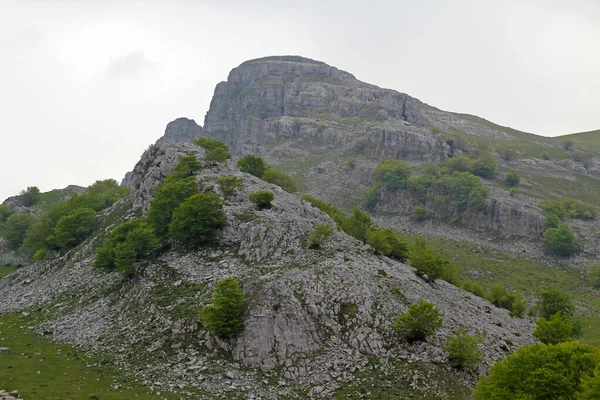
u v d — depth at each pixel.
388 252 109.38
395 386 61.53
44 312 93.06
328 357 66.31
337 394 59.47
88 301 92.56
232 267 88.06
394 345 70.31
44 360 67.31
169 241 105.50
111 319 81.94
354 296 77.12
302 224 101.31
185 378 61.31
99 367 65.06
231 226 101.25
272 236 94.62
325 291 76.94
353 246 103.00
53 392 54.66
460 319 83.06
